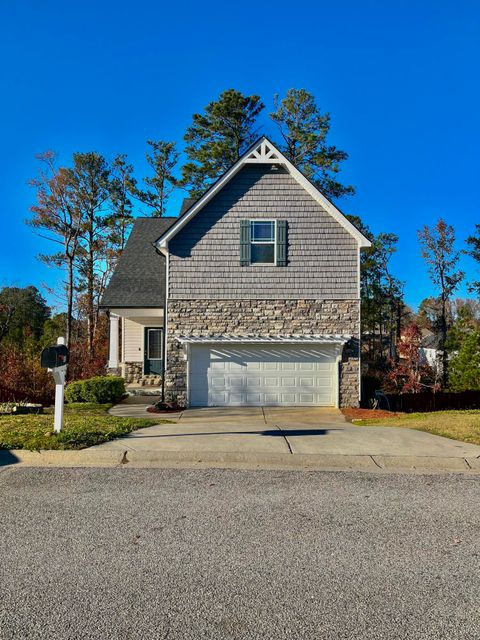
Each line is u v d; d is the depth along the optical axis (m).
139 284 19.66
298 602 3.51
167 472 6.85
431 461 7.34
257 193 15.71
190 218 15.56
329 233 15.62
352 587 3.72
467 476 6.77
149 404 16.50
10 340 31.73
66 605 3.45
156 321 20.97
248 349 15.46
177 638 3.08
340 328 15.48
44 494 5.86
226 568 4.02
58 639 3.07
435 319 32.25
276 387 15.42
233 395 15.41
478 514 5.29
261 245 15.67
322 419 13.02
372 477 6.68
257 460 7.44
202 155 31.75
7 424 9.34
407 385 24.08
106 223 34.75
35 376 18.83
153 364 20.95
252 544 4.48
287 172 15.78
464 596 3.60
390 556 4.26
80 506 5.46
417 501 5.69
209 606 3.45
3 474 6.69
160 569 3.99
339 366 15.34
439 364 27.98
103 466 7.15
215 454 7.53
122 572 3.94
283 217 15.67
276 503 5.59
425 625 3.24
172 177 36.50
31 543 4.49
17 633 3.13
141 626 3.21
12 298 34.00
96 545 4.45
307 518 5.14
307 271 15.55
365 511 5.36
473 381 19.39
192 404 15.35
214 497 5.78
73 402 16.58
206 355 15.45
